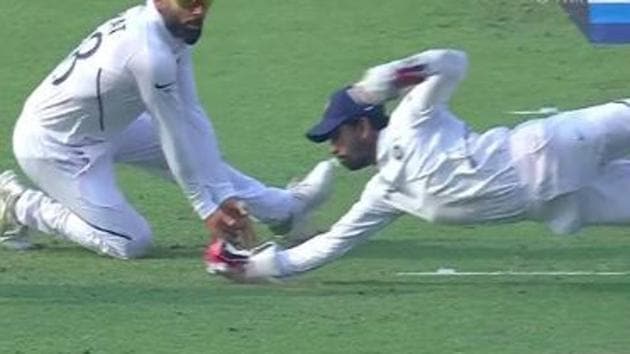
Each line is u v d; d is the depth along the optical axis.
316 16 50.12
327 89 43.97
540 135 27.39
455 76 27.48
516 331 25.89
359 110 28.11
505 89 43.62
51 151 30.72
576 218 27.86
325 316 26.77
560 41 47.75
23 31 49.19
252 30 49.00
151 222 33.25
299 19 49.94
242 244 29.16
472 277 29.23
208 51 47.31
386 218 28.02
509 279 29.09
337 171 36.50
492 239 31.92
